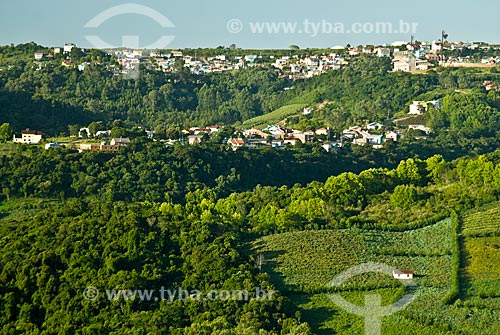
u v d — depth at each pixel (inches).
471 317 7608.3
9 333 7470.5
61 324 7509.8
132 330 7165.4
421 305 7864.2
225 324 7150.6
